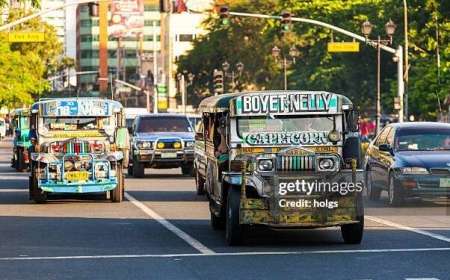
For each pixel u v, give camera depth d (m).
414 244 19.34
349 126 20.16
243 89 115.69
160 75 184.38
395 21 80.25
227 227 19.53
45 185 29.53
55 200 31.28
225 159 20.48
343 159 19.58
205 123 24.30
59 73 181.88
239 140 20.08
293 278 15.33
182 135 43.22
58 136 30.69
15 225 23.64
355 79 92.25
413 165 27.52
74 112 30.66
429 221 23.86
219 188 20.72
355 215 19.05
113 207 28.55
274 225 18.95
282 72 104.94
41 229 22.70
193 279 15.32
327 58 93.94
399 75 57.31
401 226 22.70
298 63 103.88
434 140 29.05
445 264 16.67
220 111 20.55
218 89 66.44
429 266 16.44
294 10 95.06
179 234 21.50
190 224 23.67
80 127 30.81
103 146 29.98
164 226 23.22
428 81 73.44
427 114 74.19
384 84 91.00
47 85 102.38
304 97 20.06
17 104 99.38
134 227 23.05
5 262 17.31
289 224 18.95
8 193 34.66
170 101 168.12
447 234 21.05
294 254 18.11
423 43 82.19
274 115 20.06
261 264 16.88
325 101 20.06
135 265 16.88
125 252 18.55
